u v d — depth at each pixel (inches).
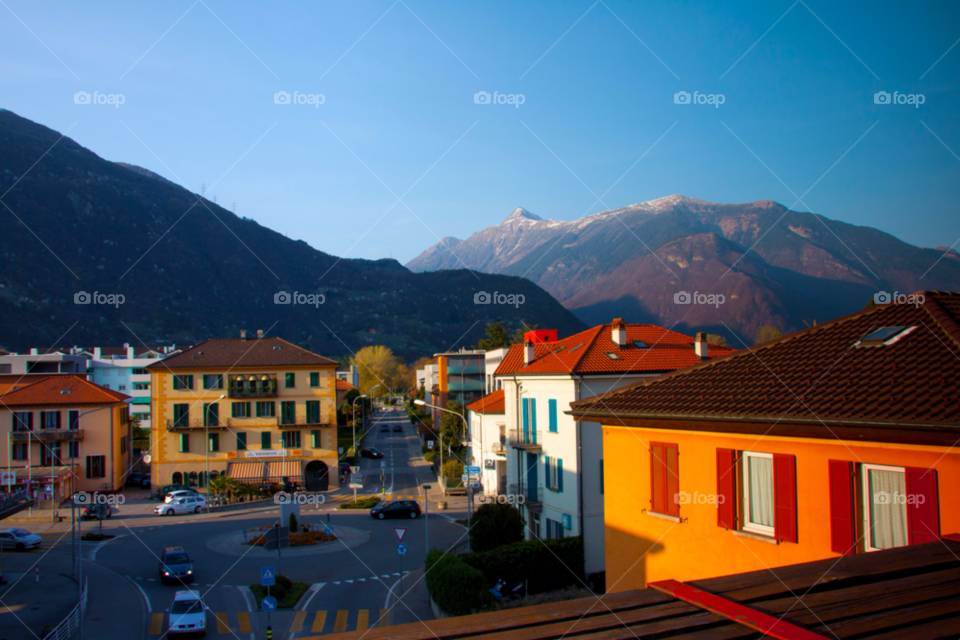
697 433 445.4
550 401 1135.0
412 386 5113.2
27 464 2094.0
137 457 2792.8
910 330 445.4
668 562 466.6
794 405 383.2
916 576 189.9
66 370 3004.4
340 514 1788.9
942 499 308.3
